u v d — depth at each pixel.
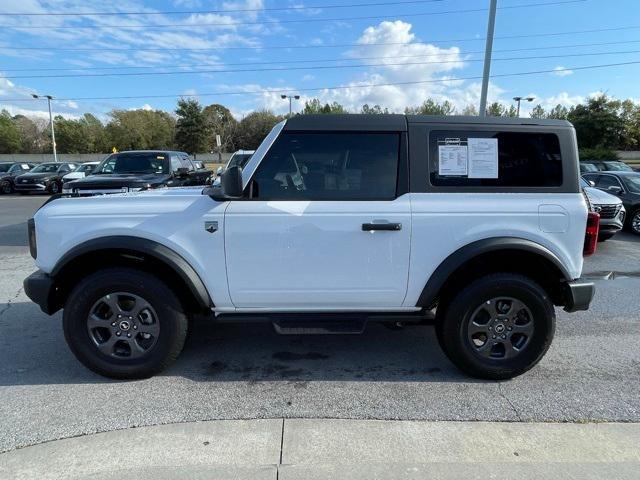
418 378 3.46
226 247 3.22
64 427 2.78
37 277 3.29
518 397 3.17
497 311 3.32
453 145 3.23
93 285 3.21
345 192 3.24
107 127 72.00
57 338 4.18
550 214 3.21
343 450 2.55
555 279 3.38
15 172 25.39
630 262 7.49
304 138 3.24
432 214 3.19
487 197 3.21
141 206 3.23
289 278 3.25
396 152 3.24
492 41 14.74
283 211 3.18
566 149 3.26
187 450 2.54
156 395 3.18
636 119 51.69
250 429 2.76
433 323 3.60
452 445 2.61
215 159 65.75
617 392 3.24
